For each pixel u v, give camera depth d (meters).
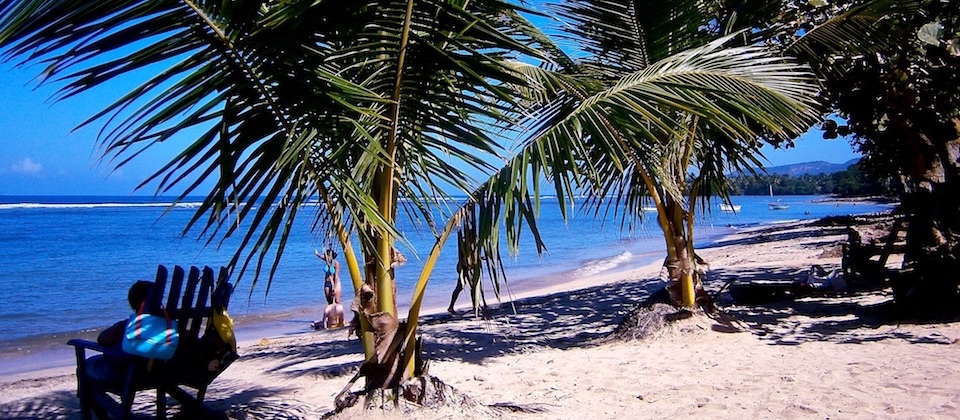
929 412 3.89
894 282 7.20
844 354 5.63
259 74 3.16
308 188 3.32
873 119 8.73
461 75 3.54
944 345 5.64
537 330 8.92
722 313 7.28
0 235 40.78
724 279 13.09
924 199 7.42
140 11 2.72
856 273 10.13
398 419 3.79
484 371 6.02
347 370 6.50
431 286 18.45
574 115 3.86
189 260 25.92
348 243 3.91
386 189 3.75
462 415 3.91
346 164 3.63
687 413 4.19
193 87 2.97
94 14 2.58
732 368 5.41
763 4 6.47
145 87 2.80
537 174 3.63
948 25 7.20
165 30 2.86
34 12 2.39
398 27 3.35
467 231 3.92
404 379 3.96
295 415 4.84
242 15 2.90
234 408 5.07
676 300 7.08
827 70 7.45
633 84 4.20
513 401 4.75
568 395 4.86
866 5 6.40
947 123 7.55
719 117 3.95
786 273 13.38
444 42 3.58
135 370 3.99
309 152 3.21
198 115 2.99
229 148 3.02
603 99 3.94
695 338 6.67
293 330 12.05
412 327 3.99
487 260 3.77
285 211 3.18
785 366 5.34
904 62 7.43
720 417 4.06
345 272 20.23
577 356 6.46
